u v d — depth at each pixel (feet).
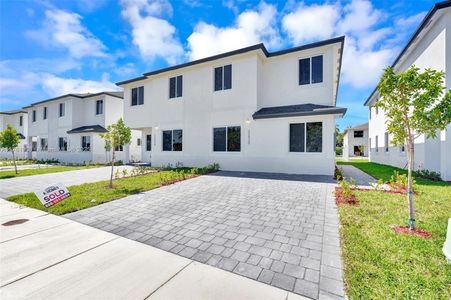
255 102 38.37
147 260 9.77
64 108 74.90
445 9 27.09
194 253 10.37
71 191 23.88
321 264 9.23
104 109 68.95
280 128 36.47
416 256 9.35
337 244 11.09
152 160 51.19
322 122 33.63
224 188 25.31
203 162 44.06
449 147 28.02
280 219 14.89
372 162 66.59
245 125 39.40
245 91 39.34
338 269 8.85
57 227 13.93
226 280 8.20
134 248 10.96
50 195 18.97
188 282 8.09
